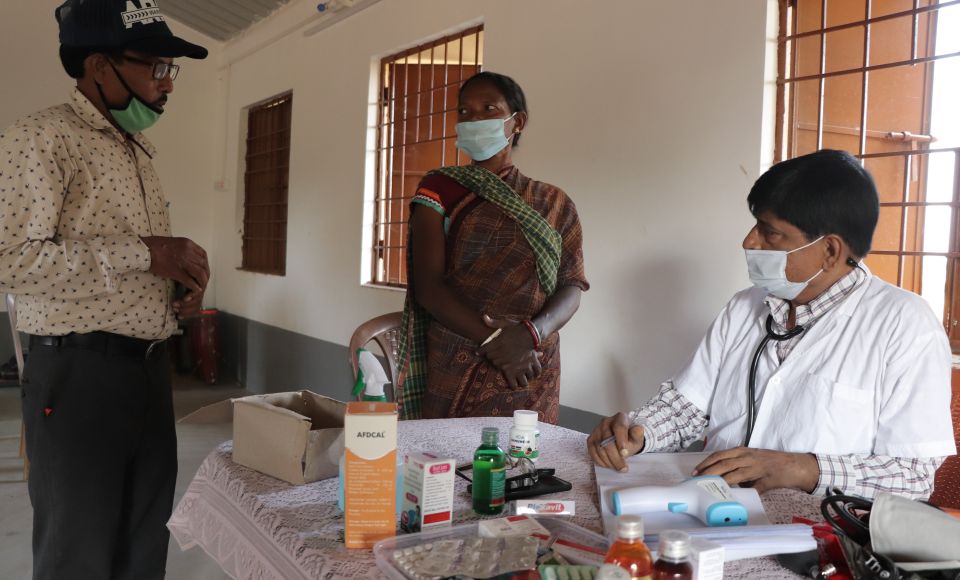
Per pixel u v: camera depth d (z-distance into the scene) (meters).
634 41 2.57
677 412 1.49
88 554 1.66
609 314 2.67
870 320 1.30
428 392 1.85
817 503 1.11
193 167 6.43
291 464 1.08
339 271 4.52
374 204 4.27
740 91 2.23
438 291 1.78
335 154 4.57
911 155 2.04
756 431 1.36
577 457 1.34
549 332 1.84
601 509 1.03
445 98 3.79
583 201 2.78
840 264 1.32
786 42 2.18
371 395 1.14
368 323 2.14
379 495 0.87
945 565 0.76
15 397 5.13
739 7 2.24
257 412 1.14
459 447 1.35
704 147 2.33
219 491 1.14
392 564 0.79
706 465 1.16
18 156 1.52
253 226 5.96
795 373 1.34
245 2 5.36
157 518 1.86
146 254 1.63
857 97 2.13
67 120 1.62
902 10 2.06
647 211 2.52
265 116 5.75
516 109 1.93
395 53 4.04
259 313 5.63
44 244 1.51
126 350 1.72
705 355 1.51
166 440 1.87
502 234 1.82
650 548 0.80
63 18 1.67
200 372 6.02
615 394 2.64
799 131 2.20
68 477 1.63
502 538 0.84
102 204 1.67
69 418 1.63
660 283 2.47
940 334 1.26
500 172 1.93
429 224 1.83
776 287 1.34
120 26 1.63
